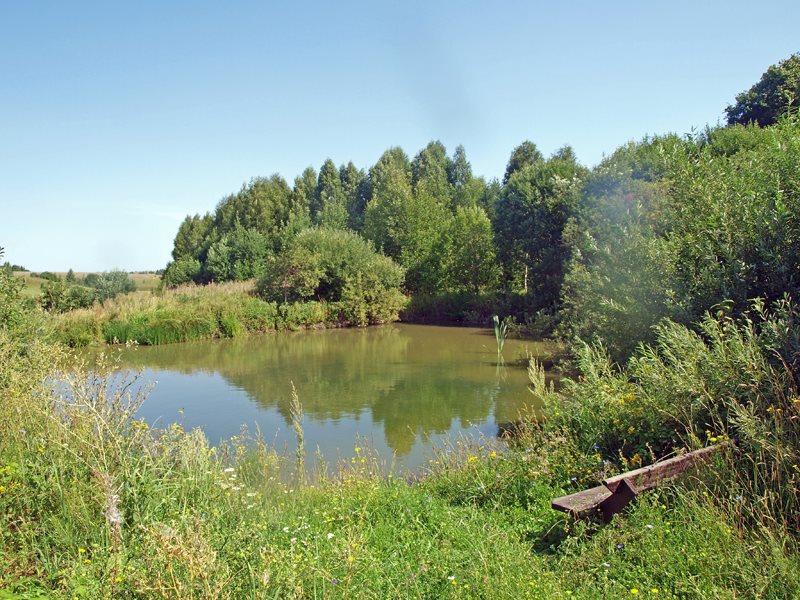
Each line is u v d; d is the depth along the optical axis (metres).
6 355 7.43
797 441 4.38
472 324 31.08
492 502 5.65
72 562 3.83
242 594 3.40
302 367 17.62
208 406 12.52
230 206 59.94
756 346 5.31
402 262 38.22
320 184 62.38
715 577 3.59
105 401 5.38
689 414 5.58
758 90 28.95
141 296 29.19
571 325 14.41
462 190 52.81
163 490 4.65
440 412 11.48
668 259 8.21
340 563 3.96
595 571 3.93
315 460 8.58
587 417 6.54
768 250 6.70
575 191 25.08
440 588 3.81
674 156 9.59
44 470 4.65
